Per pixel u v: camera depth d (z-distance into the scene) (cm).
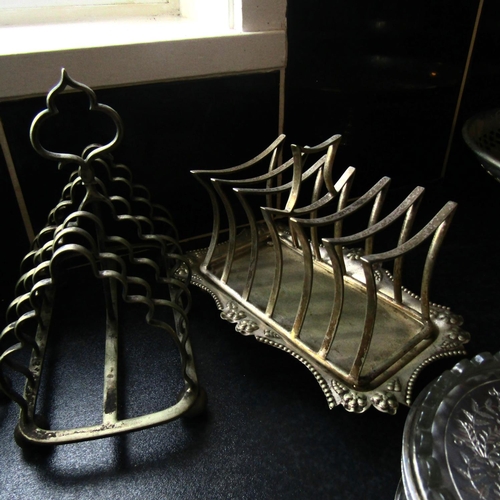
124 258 89
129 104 77
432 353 61
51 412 62
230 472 54
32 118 72
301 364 69
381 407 54
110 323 72
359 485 53
